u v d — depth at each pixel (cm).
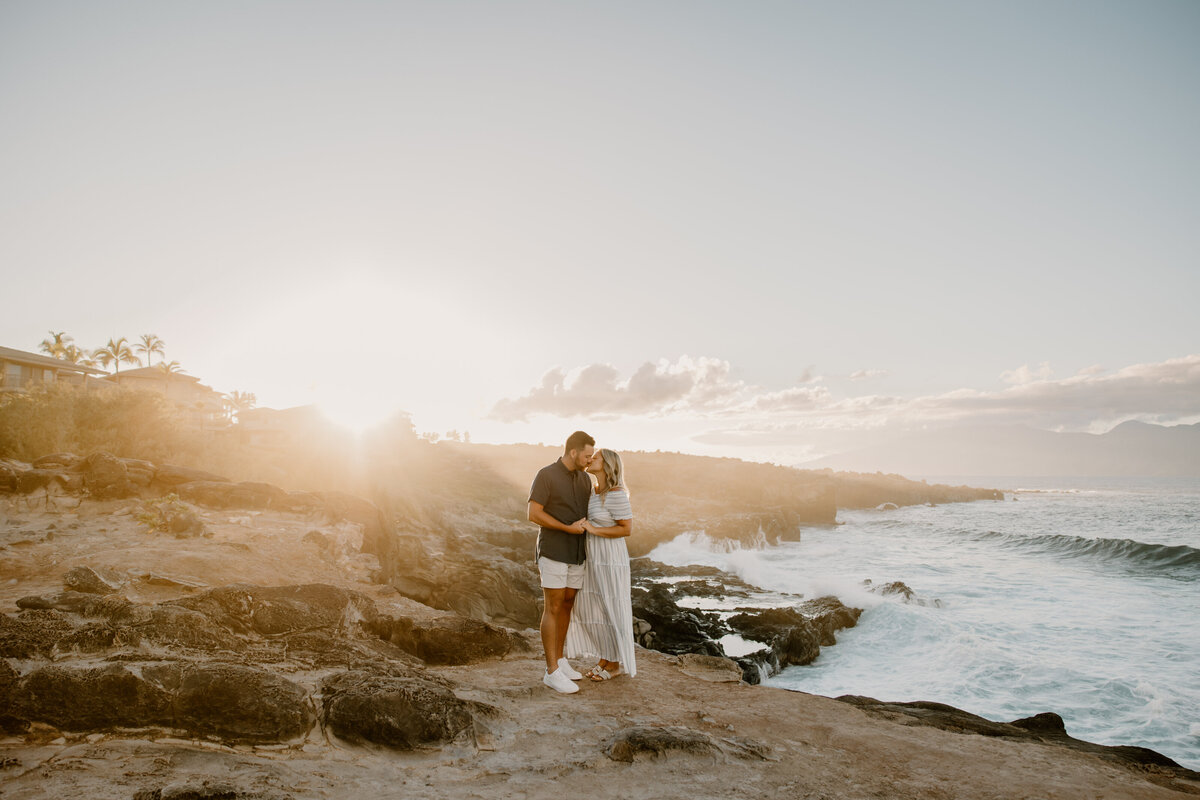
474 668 548
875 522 7412
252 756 323
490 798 304
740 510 6359
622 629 503
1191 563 3359
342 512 1527
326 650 475
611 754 360
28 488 1238
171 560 943
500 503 5731
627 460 8750
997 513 8756
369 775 318
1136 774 407
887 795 336
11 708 312
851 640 1906
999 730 513
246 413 6266
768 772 357
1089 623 2083
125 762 290
